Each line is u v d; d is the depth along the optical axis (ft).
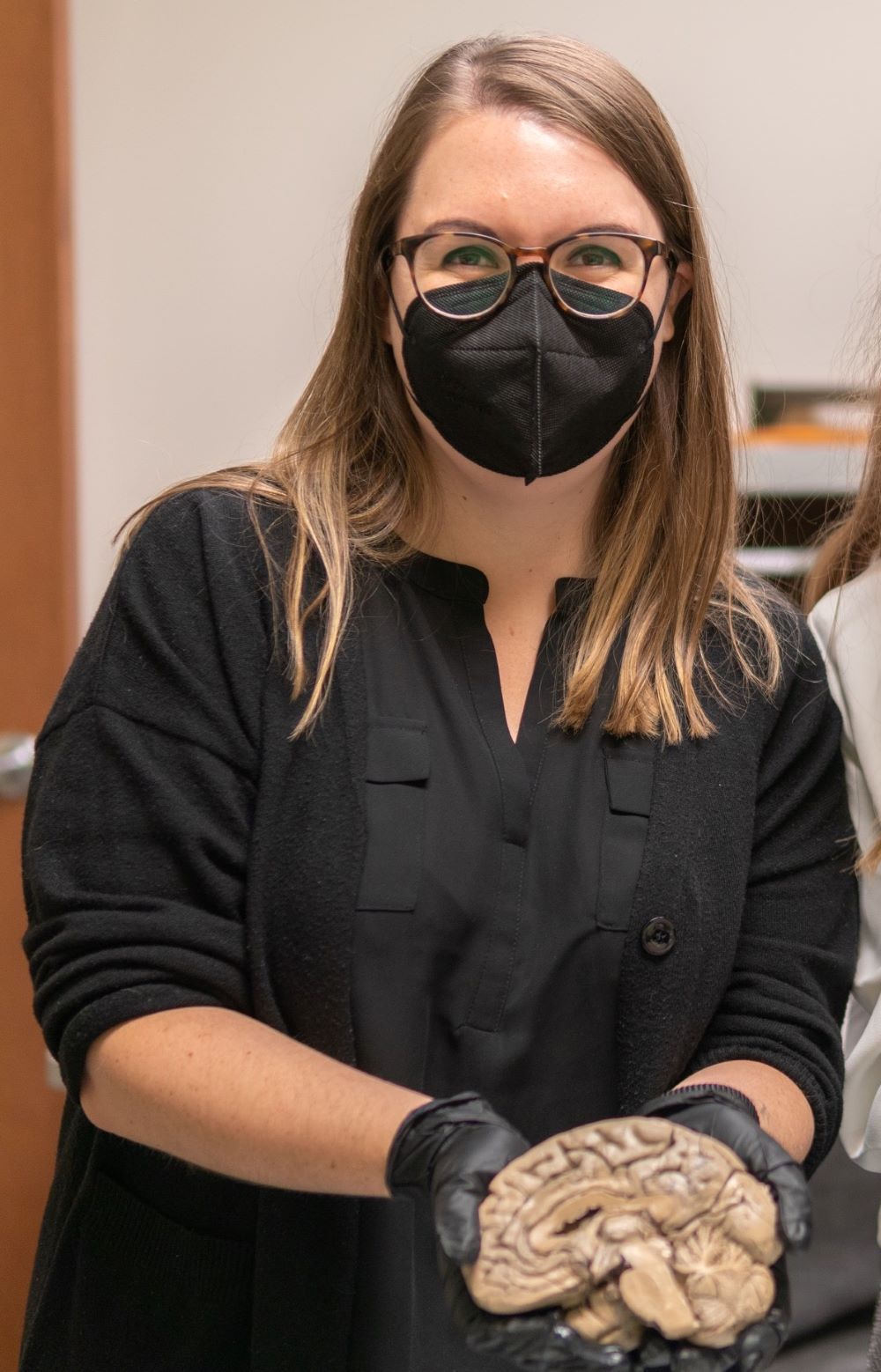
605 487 3.26
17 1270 5.83
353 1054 2.83
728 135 5.96
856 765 3.47
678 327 3.20
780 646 3.32
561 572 3.20
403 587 3.09
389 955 2.83
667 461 3.20
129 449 6.03
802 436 5.57
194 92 5.82
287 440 3.25
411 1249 2.88
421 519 3.14
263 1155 2.53
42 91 5.54
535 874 2.96
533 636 3.17
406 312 2.92
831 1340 4.74
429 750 2.93
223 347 5.98
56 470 5.73
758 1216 2.30
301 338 5.97
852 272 6.03
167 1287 2.92
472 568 3.12
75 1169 3.10
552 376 2.84
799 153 5.98
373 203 3.02
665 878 2.97
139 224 5.91
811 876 3.26
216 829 2.85
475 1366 2.97
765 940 3.20
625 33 5.87
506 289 2.83
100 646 2.93
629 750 3.06
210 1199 2.91
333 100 5.83
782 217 6.01
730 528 3.28
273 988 2.85
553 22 5.83
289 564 2.99
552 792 3.01
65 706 2.94
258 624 2.95
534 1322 2.19
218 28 5.79
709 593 3.21
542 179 2.81
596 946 2.94
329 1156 2.47
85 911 2.77
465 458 2.97
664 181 2.97
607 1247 2.24
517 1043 2.93
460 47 3.04
